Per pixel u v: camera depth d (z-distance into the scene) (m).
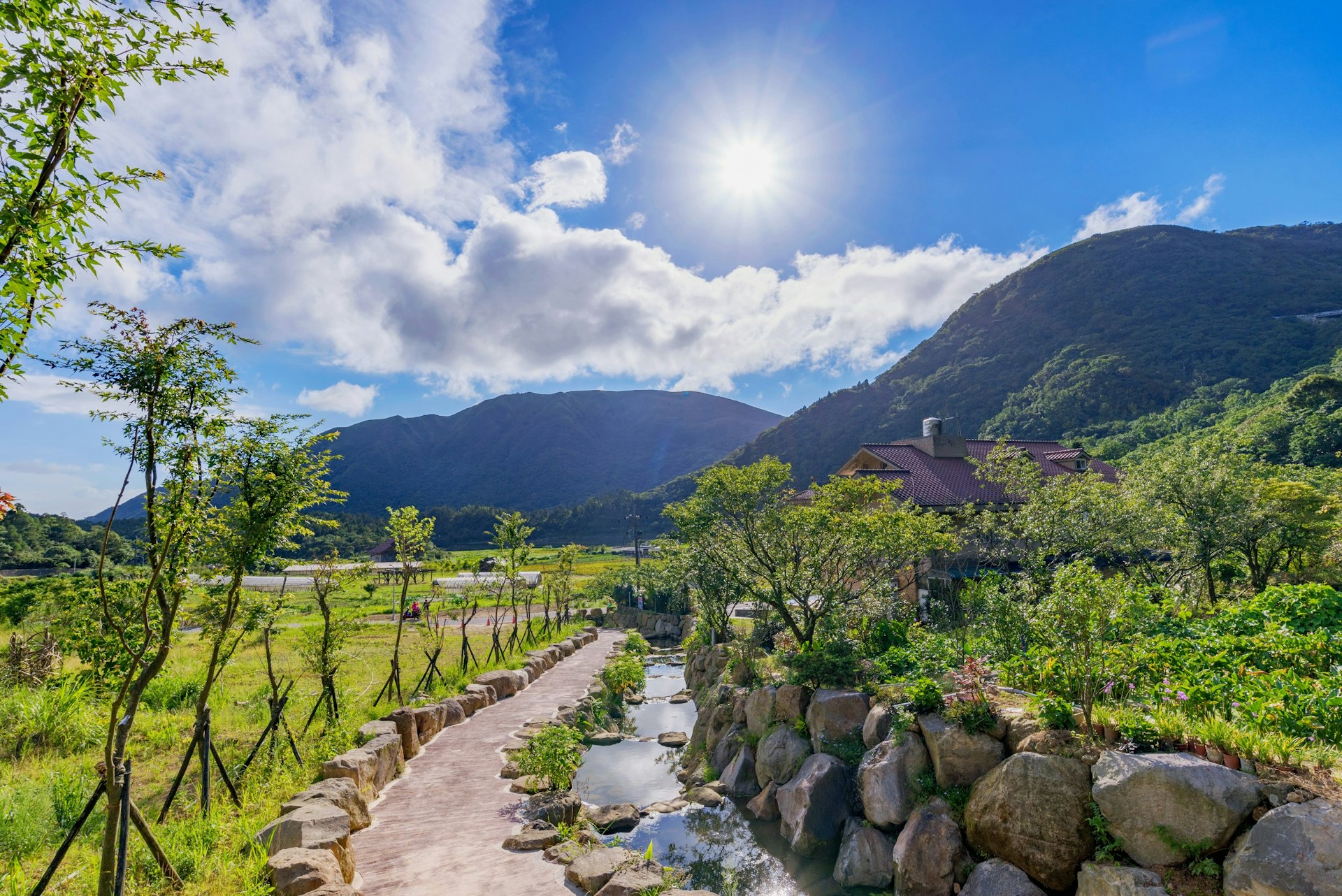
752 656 17.53
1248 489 20.31
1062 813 7.16
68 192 4.05
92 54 4.05
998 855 7.75
